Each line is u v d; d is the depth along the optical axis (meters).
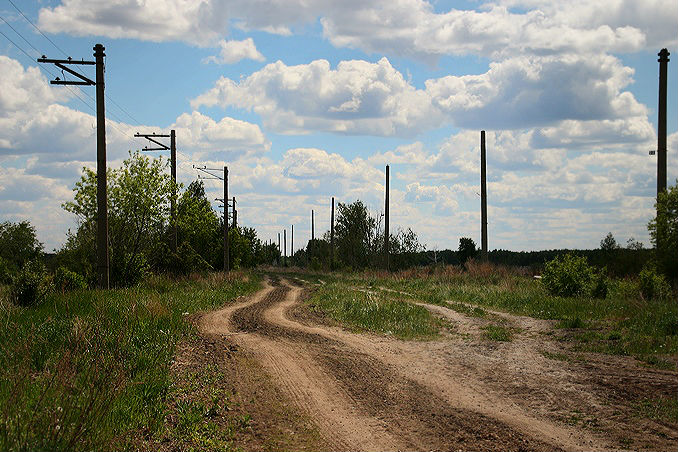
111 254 23.22
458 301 20.92
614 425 6.45
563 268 20.45
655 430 6.26
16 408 5.38
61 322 10.14
